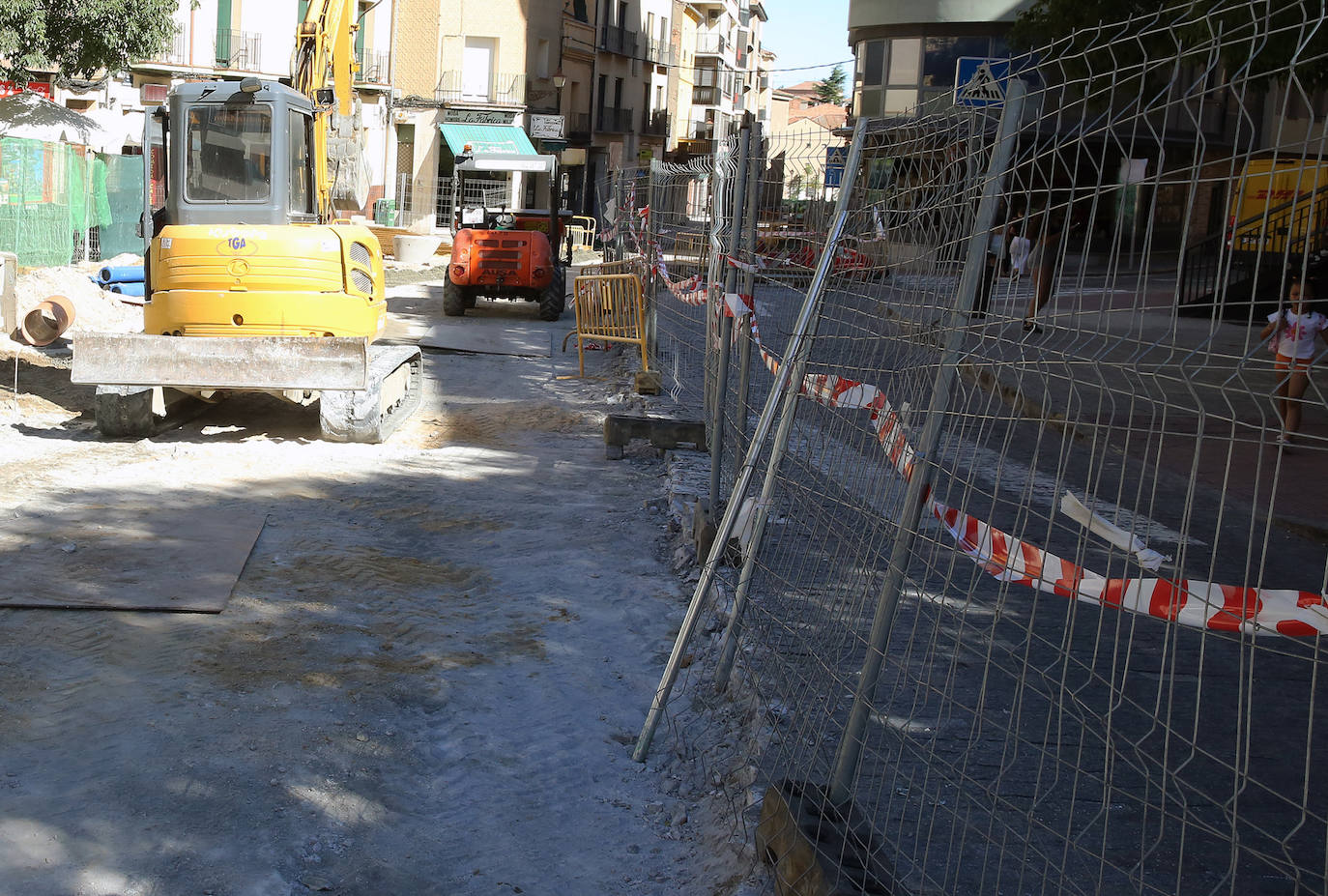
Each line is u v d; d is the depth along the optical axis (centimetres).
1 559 612
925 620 546
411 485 842
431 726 460
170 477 824
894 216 391
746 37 8381
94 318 1720
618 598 623
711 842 383
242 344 932
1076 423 257
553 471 915
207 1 3925
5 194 1975
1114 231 236
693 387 1163
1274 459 870
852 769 340
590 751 451
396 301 2281
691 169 1050
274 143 1012
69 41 2041
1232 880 217
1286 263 200
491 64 4788
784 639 495
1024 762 409
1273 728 455
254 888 340
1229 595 219
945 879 329
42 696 457
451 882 359
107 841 359
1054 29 1672
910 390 362
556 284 2028
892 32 3881
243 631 539
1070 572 260
